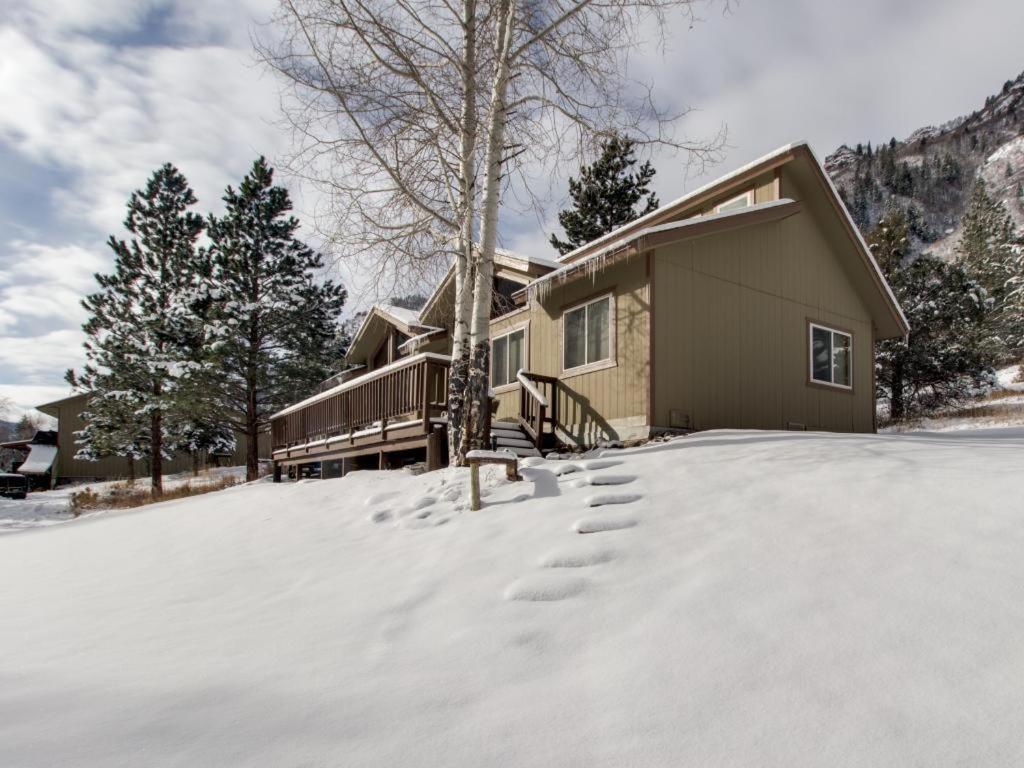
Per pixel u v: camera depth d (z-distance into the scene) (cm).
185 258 2339
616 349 1000
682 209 1316
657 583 343
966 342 2056
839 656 243
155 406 2111
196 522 846
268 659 310
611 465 652
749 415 1061
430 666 283
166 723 233
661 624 294
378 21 755
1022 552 304
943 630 250
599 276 1048
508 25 803
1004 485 397
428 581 411
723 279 1052
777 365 1125
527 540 459
